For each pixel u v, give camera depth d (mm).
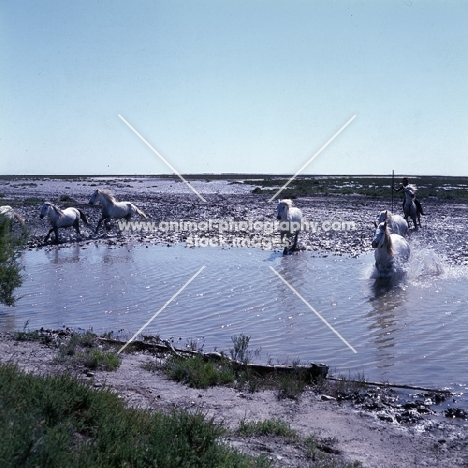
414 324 12930
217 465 5645
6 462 4719
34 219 35719
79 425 6156
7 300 13875
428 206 51000
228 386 9172
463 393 9047
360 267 20109
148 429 6418
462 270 19672
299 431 7438
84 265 20578
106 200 29422
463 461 6711
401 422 7910
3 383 6500
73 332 11836
